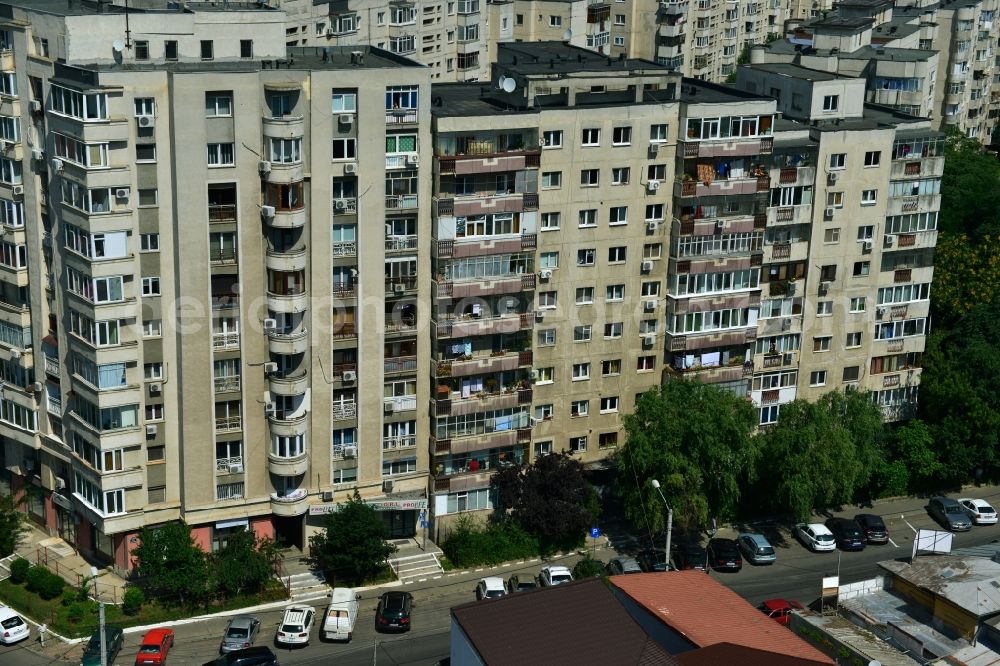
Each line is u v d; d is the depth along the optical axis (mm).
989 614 81875
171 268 91250
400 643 91312
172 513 96750
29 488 104688
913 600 87625
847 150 109438
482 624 67875
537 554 104188
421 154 95062
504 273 100500
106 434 92562
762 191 106625
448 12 172500
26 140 93688
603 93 102125
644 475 103812
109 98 86125
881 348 117500
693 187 103625
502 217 99125
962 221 144875
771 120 105250
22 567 96188
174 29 95000
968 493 118688
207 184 89375
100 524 94938
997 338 120625
